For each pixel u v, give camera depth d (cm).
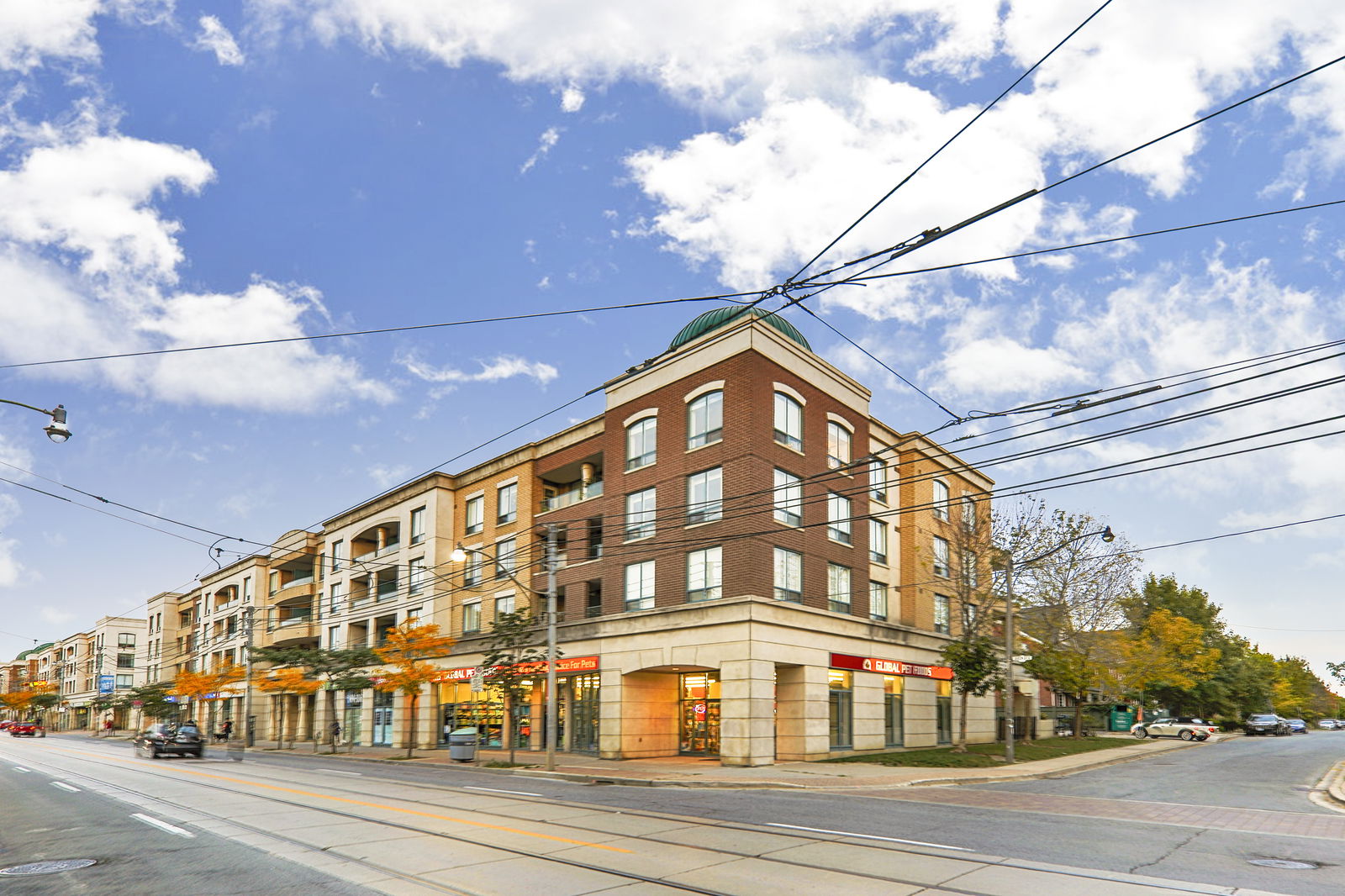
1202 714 6769
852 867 1148
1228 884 1051
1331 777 2612
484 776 2842
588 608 3734
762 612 3009
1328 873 1124
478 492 4547
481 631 4334
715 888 1021
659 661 3238
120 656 11494
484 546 4431
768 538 3128
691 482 3322
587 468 4078
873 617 3784
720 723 3023
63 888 1057
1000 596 3534
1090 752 3662
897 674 3703
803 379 3459
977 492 4775
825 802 1938
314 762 3681
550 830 1470
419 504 4809
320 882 1067
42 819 1720
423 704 4591
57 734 10456
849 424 3722
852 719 3438
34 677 14762
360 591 5403
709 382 3319
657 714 3459
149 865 1188
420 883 1059
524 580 4088
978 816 1678
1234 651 6856
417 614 4703
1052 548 3906
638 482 3538
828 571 3481
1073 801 1969
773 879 1070
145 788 2317
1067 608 4078
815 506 3441
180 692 6159
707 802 1928
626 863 1170
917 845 1323
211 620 7625
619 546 3553
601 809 1780
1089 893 997
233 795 2073
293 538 6153
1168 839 1402
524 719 4031
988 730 4581
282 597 6188
